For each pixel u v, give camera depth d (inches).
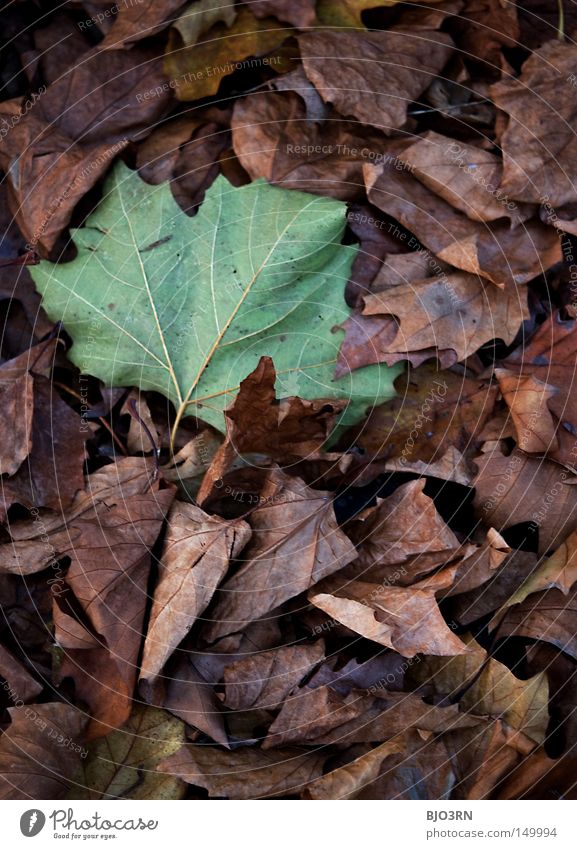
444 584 27.6
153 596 27.8
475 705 28.1
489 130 29.6
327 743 27.6
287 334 28.8
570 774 28.2
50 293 28.9
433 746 27.8
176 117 29.8
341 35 29.2
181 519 28.1
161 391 29.1
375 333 28.6
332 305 28.7
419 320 28.5
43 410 28.7
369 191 28.6
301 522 27.8
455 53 29.9
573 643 28.3
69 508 28.5
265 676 27.7
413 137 29.2
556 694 28.6
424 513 28.2
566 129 28.8
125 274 28.8
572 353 28.8
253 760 27.5
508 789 27.9
